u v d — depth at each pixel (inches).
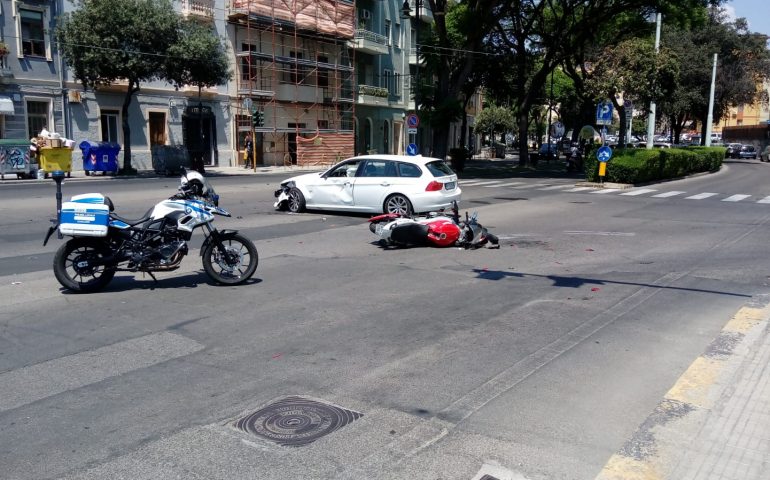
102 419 175.5
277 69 1587.1
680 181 1170.6
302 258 412.2
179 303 296.4
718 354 225.3
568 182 1095.0
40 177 1022.4
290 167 1569.9
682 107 1978.3
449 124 1309.1
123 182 978.1
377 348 234.4
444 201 586.6
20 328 256.7
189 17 1251.2
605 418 176.9
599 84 1013.8
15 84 1117.1
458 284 339.9
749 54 2010.3
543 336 249.8
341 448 159.3
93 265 308.3
